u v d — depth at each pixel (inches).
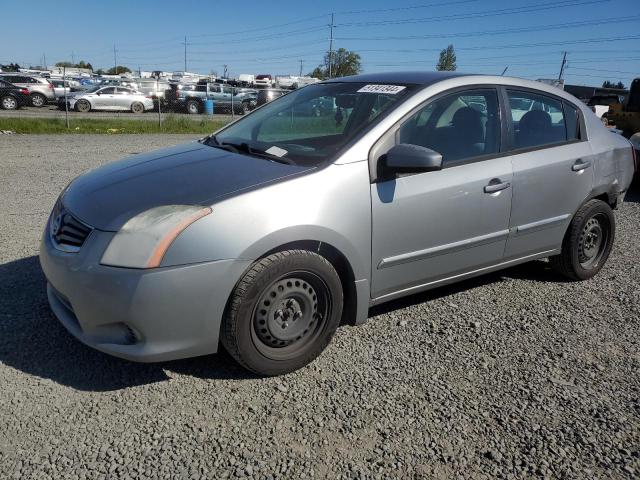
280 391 113.7
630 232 248.5
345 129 133.6
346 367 123.6
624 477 93.0
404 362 126.6
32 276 165.2
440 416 107.3
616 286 178.4
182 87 1216.8
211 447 96.4
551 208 160.4
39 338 129.6
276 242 109.0
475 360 128.6
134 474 89.4
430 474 92.2
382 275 129.4
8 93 1046.4
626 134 500.1
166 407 107.0
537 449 99.0
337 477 90.7
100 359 122.5
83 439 97.0
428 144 134.0
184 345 106.6
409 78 146.6
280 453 95.6
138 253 101.6
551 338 141.0
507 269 191.0
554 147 161.0
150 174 124.2
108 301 102.2
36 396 108.4
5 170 352.5
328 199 115.8
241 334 110.1
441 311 154.4
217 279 104.7
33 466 90.1
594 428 105.3
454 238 138.9
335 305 121.5
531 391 116.9
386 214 124.6
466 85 144.2
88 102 1073.5
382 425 104.0
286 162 124.1
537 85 163.3
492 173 143.2
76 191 125.0
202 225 104.0
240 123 164.4
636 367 128.4
